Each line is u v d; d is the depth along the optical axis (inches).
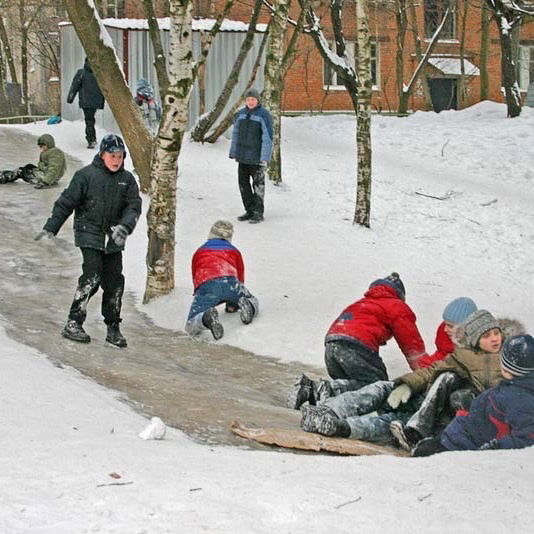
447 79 1806.1
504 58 1135.6
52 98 1996.8
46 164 761.6
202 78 963.3
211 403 326.6
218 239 481.4
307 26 875.4
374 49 1729.8
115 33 979.3
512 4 1117.1
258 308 474.3
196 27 985.5
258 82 1019.3
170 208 517.7
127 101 724.0
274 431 287.0
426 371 304.7
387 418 302.5
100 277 406.9
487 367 296.5
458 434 268.4
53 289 532.4
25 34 1732.3
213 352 435.8
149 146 730.8
